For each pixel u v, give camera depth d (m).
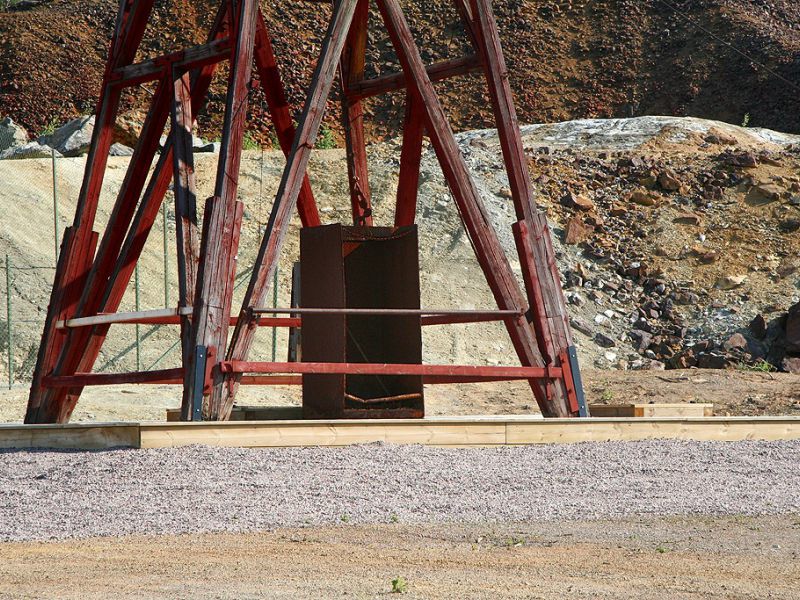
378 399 16.47
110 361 28.70
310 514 10.39
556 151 43.84
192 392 14.93
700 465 13.48
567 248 37.31
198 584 7.46
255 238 36.31
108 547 9.05
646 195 39.94
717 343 32.06
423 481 11.98
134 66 17.50
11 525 10.07
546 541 9.23
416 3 67.12
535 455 13.98
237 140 15.91
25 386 26.55
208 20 63.75
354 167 19.72
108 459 12.76
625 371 30.33
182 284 15.66
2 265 31.47
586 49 63.59
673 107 58.34
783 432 16.58
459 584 7.45
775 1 66.50
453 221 37.81
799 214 38.28
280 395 25.78
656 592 7.22
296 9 65.69
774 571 8.02
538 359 16.98
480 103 59.44
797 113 55.03
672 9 65.31
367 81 19.50
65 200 36.62
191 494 11.17
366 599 6.93
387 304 17.83
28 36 63.12
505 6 67.69
